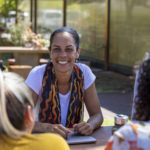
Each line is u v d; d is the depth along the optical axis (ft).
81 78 8.61
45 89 8.32
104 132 7.79
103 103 20.56
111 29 33.78
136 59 29.96
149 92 4.58
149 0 27.96
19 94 4.10
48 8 46.70
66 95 8.42
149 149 4.19
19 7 55.62
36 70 8.57
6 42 39.58
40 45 26.21
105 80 28.63
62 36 8.23
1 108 3.95
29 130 4.38
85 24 38.14
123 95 22.93
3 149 4.15
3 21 52.90
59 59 8.19
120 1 32.14
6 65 34.71
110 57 34.12
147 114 4.60
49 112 8.30
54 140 4.43
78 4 39.29
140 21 29.32
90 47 37.37
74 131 7.44
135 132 4.29
